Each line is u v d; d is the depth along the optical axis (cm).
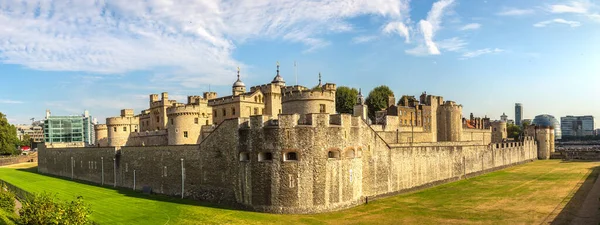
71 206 3447
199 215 4669
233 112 8738
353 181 5172
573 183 6888
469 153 8206
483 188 6581
